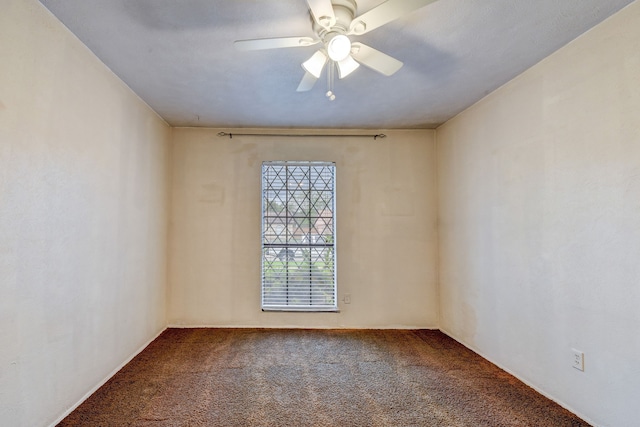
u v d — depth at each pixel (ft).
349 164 12.07
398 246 11.99
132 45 6.57
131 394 7.11
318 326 11.84
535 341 7.40
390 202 12.05
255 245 11.87
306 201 12.13
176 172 11.80
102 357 7.53
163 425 6.06
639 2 5.28
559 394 6.77
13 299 5.04
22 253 5.21
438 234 11.96
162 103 9.64
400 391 7.39
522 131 7.80
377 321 11.89
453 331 10.95
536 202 7.38
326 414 6.49
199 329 11.48
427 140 12.04
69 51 6.19
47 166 5.72
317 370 8.43
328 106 9.91
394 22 5.81
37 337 5.53
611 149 5.71
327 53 5.41
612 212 5.69
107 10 5.50
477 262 9.61
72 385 6.45
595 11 5.54
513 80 8.11
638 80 5.30
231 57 7.03
